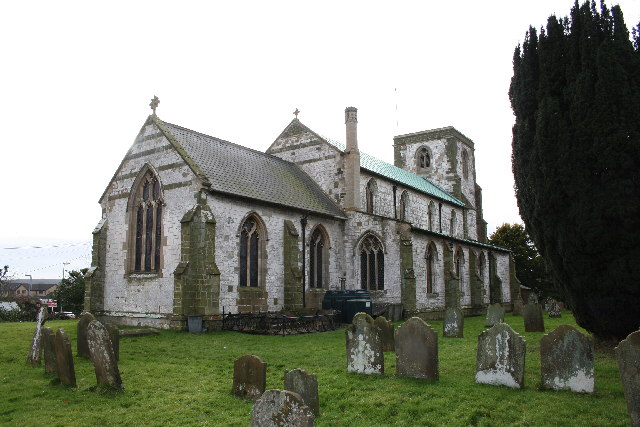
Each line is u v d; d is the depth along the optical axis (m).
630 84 15.70
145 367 15.64
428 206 49.25
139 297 27.28
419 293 35.72
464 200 60.03
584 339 11.85
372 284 34.56
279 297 29.39
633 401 9.70
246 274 27.72
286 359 17.02
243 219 27.61
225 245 26.31
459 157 62.06
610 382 12.80
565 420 10.12
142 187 28.70
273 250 29.31
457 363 15.69
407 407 11.12
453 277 38.19
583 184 15.98
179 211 26.11
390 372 14.48
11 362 16.98
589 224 15.74
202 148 30.16
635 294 15.48
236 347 19.81
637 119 15.39
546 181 16.81
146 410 11.36
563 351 12.12
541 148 16.89
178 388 13.12
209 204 25.69
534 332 24.39
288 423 8.19
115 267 28.94
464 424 10.08
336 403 11.70
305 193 34.31
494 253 51.09
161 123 28.69
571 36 17.06
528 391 12.07
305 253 31.48
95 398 12.27
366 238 35.09
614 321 16.23
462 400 11.52
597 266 16.03
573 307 17.33
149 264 27.50
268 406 8.41
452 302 37.84
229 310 26.12
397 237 33.72
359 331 14.42
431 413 10.76
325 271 33.47
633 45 16.50
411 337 13.64
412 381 13.18
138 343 20.33
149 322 26.47
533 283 65.25
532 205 18.02
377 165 44.97
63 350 13.38
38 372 15.13
